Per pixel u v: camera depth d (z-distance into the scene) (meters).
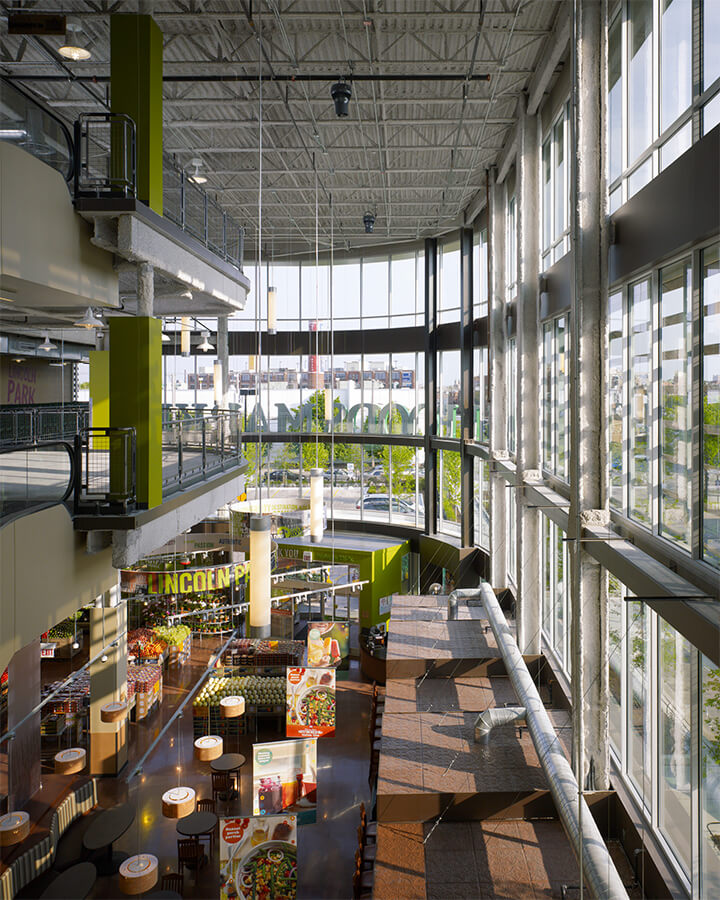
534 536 12.59
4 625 5.73
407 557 22.12
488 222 16.53
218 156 16.05
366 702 16.58
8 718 11.38
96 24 10.62
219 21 10.43
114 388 7.74
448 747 10.12
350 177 17.34
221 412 12.76
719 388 5.83
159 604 19.33
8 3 9.88
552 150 12.34
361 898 8.59
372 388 23.97
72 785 12.35
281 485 25.38
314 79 11.05
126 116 7.53
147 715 15.16
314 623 14.80
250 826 7.43
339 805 11.88
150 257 8.08
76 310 10.76
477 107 13.28
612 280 8.02
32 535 6.23
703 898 6.20
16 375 14.22
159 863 10.21
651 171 7.54
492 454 16.59
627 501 8.36
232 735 14.34
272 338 25.06
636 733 8.26
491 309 16.58
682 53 6.70
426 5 9.87
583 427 8.09
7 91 7.31
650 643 7.69
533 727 9.20
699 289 6.14
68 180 7.38
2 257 6.02
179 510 8.91
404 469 23.28
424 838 8.44
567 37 9.80
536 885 7.51
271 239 23.64
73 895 8.48
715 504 5.93
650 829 7.40
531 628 12.62
